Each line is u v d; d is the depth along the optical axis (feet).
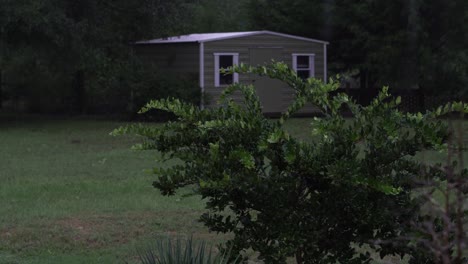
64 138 69.92
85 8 84.74
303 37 102.53
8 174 48.14
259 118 21.33
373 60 95.81
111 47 91.09
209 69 89.92
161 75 88.22
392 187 18.99
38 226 33.06
